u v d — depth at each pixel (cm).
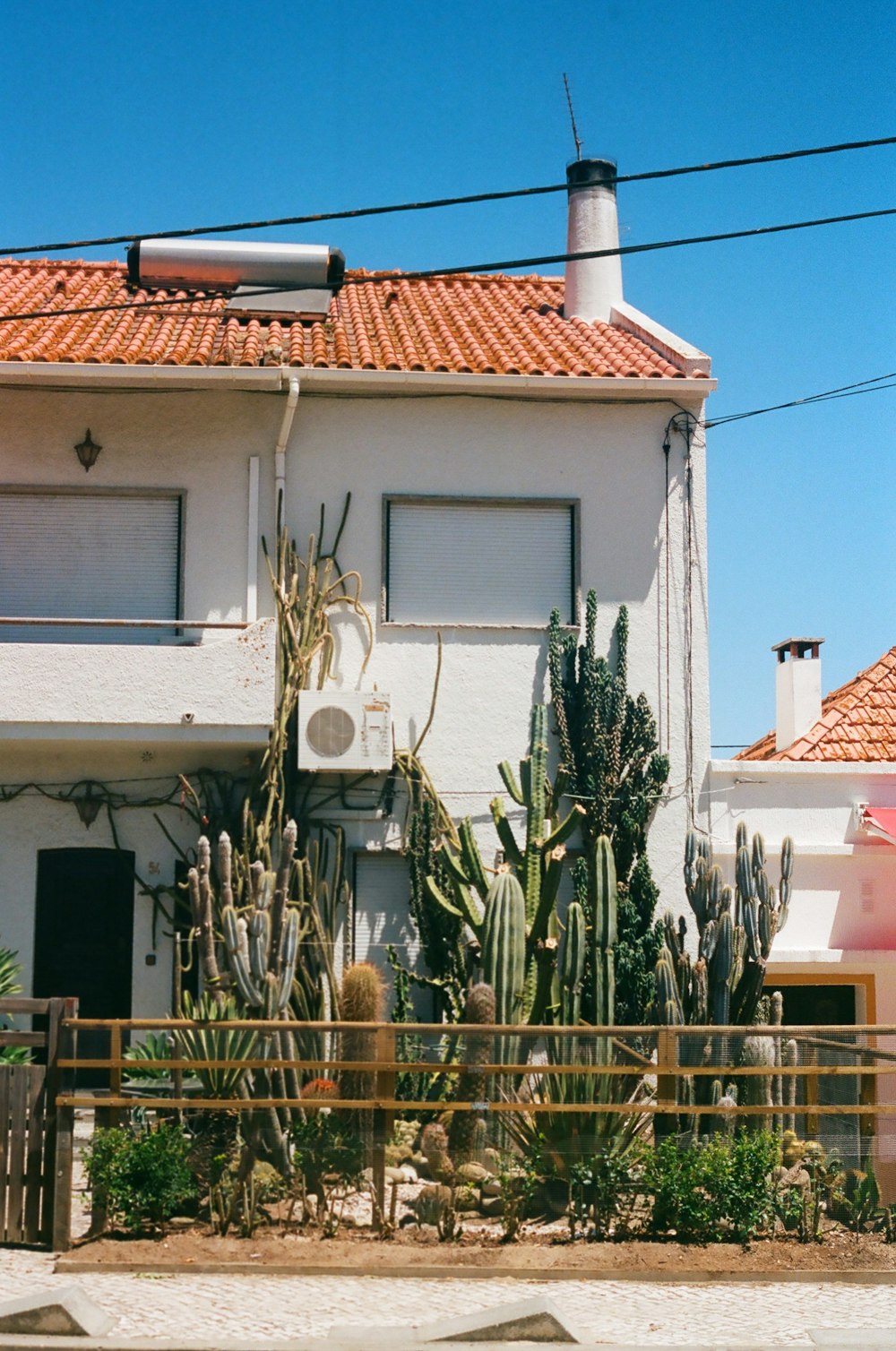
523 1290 988
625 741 1588
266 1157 1084
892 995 1633
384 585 1617
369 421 1641
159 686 1483
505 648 1625
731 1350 870
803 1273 1029
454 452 1645
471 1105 1087
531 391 1633
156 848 1563
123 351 1606
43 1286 967
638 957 1490
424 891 1509
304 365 1596
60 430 1620
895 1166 1120
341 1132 1088
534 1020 1335
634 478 1662
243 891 1455
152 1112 1100
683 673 1638
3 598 1602
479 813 1591
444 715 1606
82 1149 1106
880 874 1623
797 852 1609
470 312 1980
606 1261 1034
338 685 1598
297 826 1556
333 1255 1027
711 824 1611
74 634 1599
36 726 1473
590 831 1555
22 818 1562
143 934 1552
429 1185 1095
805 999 1636
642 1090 1134
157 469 1622
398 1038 1145
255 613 1598
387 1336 878
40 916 1560
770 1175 1102
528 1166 1103
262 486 1622
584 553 1645
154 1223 1062
